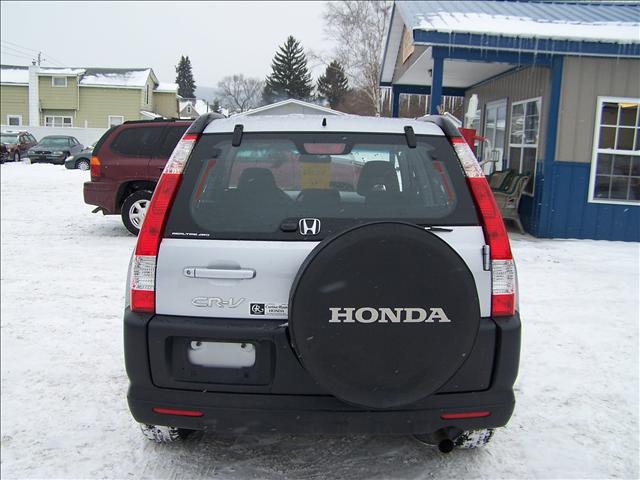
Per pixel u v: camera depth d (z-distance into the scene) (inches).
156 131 374.9
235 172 127.0
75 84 1801.2
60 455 128.3
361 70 1513.3
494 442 135.9
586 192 402.6
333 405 104.3
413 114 1638.8
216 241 106.3
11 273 284.8
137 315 107.3
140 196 376.2
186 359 106.3
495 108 545.6
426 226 107.7
